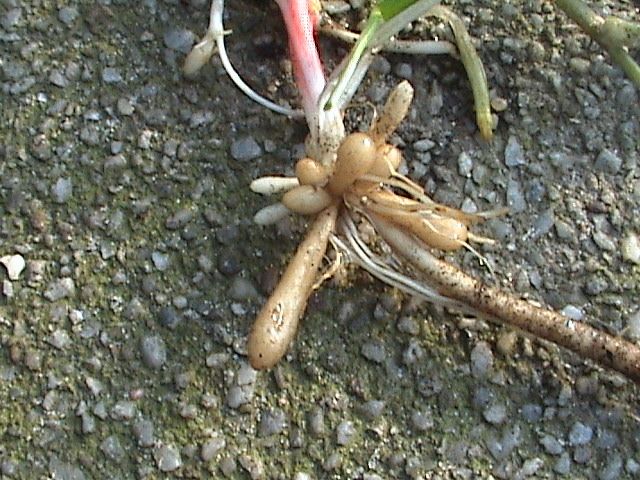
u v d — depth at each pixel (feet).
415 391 0.84
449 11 0.89
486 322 0.85
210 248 0.86
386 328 0.85
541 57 0.90
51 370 0.83
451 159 0.88
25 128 0.87
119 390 0.83
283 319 0.79
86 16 0.90
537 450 0.83
